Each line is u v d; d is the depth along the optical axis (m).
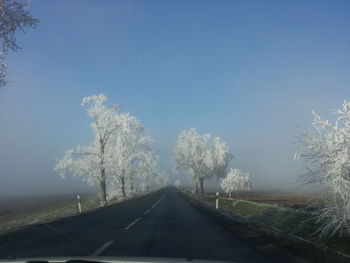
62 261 6.37
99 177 50.56
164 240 13.34
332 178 11.23
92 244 12.42
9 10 14.50
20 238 14.41
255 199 43.50
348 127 11.45
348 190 11.02
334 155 11.34
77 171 49.47
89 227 18.02
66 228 17.73
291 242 12.74
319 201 12.15
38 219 26.77
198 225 18.58
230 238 13.91
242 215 25.44
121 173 59.72
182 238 13.88
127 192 68.06
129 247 11.73
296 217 18.27
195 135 76.31
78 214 27.88
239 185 46.03
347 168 11.12
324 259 10.09
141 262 6.01
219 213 27.05
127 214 26.48
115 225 18.81
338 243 11.42
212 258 9.98
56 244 12.53
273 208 23.41
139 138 62.34
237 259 9.98
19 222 25.88
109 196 59.47
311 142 11.73
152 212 28.20
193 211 29.16
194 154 75.06
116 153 58.91
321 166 11.65
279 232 15.04
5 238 14.57
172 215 25.17
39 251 11.12
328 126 11.54
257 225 17.92
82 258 6.66
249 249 11.58
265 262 9.69
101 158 49.84
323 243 11.71
